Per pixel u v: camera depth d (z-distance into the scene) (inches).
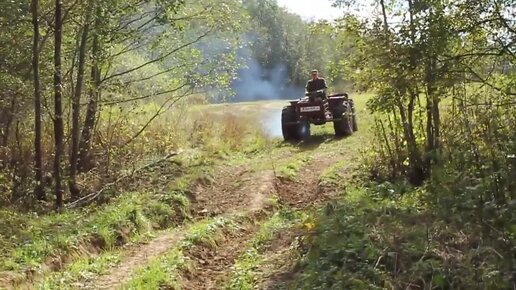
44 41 411.5
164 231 360.5
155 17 474.3
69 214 375.6
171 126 627.2
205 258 310.8
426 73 344.5
